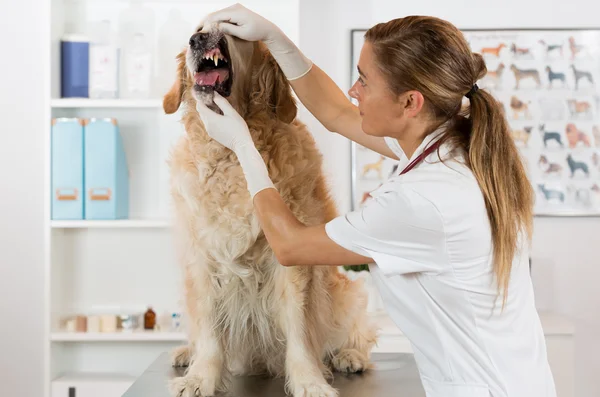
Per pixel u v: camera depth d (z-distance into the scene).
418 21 1.46
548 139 3.57
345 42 3.57
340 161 3.56
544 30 3.54
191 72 1.80
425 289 1.42
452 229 1.33
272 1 3.17
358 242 1.43
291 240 1.50
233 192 1.85
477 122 1.41
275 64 1.90
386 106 1.47
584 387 3.63
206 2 3.22
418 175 1.39
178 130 3.29
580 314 3.61
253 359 2.12
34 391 3.38
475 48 3.56
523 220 1.40
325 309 1.96
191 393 1.80
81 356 3.31
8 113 3.36
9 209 3.37
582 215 3.57
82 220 3.05
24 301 3.37
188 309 2.00
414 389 1.89
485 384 1.39
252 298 1.97
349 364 2.07
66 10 3.25
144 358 3.31
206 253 1.92
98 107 3.25
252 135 1.85
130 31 3.21
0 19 3.35
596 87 3.55
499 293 1.37
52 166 3.06
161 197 3.30
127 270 3.32
